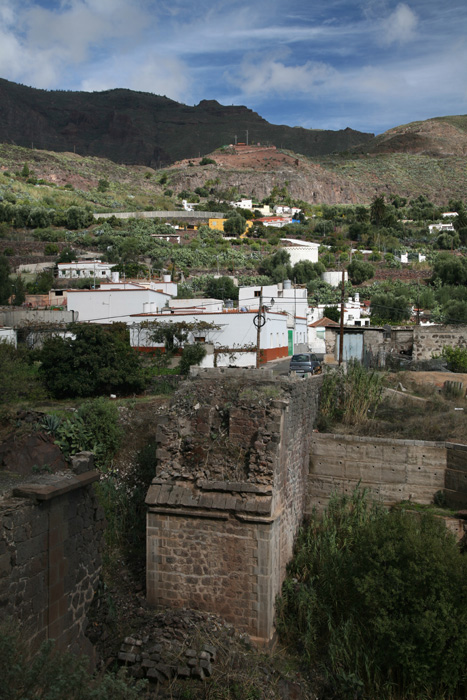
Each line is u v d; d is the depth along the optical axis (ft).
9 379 68.13
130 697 25.72
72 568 34.71
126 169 599.16
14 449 36.78
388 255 305.53
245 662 37.32
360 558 43.55
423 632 38.04
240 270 266.16
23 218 302.25
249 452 43.11
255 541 40.88
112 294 126.62
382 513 53.21
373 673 40.27
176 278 230.27
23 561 30.35
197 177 611.88
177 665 35.58
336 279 258.37
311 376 64.23
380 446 59.00
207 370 50.34
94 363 79.51
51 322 113.29
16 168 463.83
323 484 60.03
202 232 329.52
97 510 37.76
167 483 43.11
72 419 59.00
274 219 414.00
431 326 101.30
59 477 34.60
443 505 56.39
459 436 60.59
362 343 108.06
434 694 38.78
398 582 40.11
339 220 427.33
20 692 22.41
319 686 39.17
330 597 45.16
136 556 48.34
